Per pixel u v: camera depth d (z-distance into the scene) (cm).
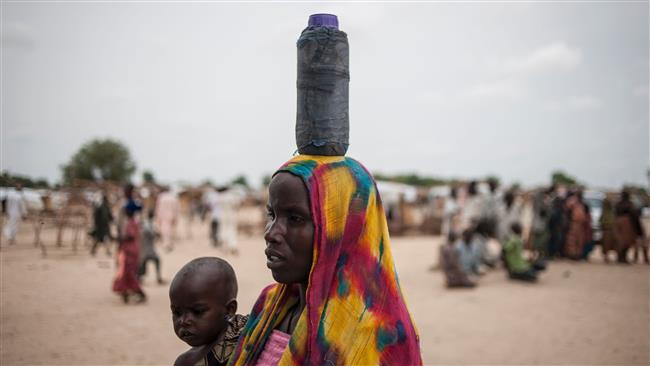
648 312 863
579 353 647
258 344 180
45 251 1321
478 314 859
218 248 1741
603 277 1208
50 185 1472
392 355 162
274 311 183
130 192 902
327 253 161
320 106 171
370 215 170
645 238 1446
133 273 880
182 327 187
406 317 172
